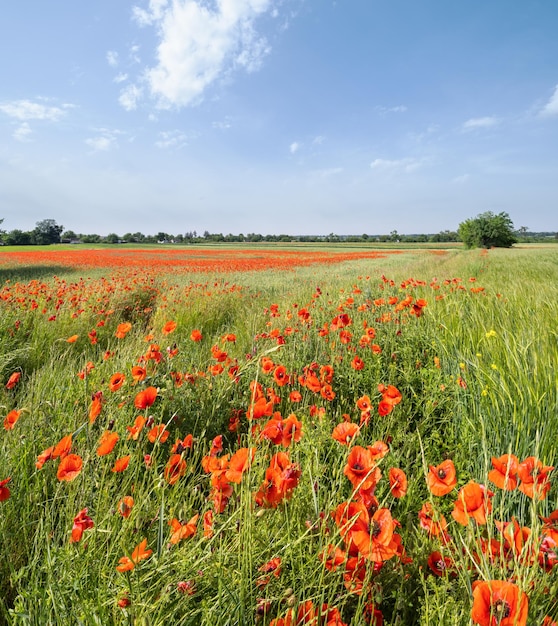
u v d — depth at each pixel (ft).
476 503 3.28
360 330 14.14
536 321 12.32
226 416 8.43
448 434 8.30
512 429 6.64
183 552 3.78
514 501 5.09
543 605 3.11
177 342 14.69
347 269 64.69
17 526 5.16
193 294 26.30
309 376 7.13
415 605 3.91
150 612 3.23
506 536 3.43
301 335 13.42
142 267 74.84
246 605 3.48
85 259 107.04
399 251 186.09
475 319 13.44
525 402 6.85
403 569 4.00
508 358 8.87
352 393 10.16
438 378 9.53
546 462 5.74
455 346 10.62
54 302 22.26
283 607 3.36
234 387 9.02
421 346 12.97
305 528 4.21
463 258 76.54
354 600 3.86
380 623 3.53
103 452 4.52
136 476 5.18
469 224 223.92
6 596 4.53
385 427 7.94
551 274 32.35
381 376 10.60
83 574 3.83
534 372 7.85
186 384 8.84
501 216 213.87
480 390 8.05
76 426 7.00
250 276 53.36
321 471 5.41
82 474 5.35
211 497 4.11
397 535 3.36
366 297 22.22
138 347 12.20
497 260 58.03
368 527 3.07
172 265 82.53
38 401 8.09
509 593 2.36
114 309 21.70
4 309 17.83
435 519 3.80
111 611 3.50
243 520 3.78
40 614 3.65
